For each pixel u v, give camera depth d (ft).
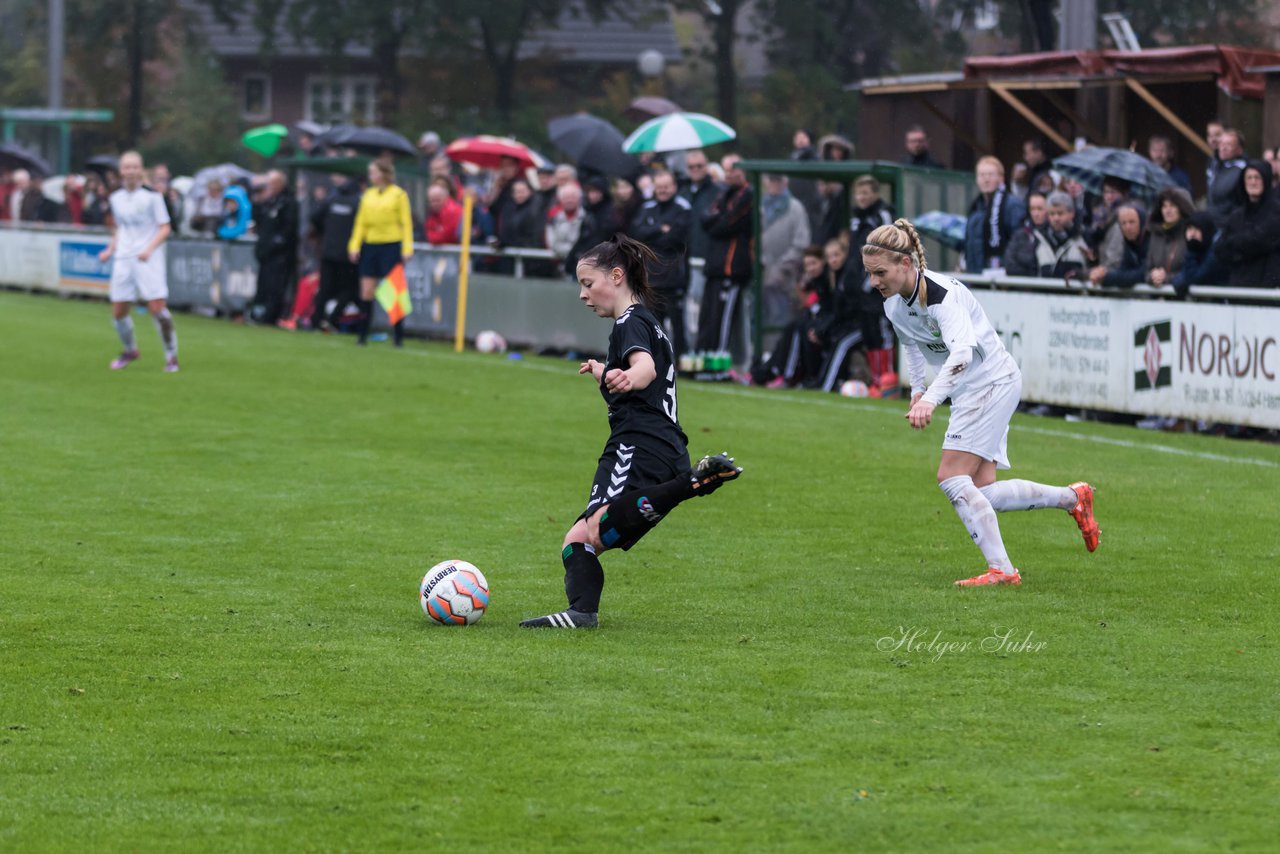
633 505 63.87
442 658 60.54
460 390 155.12
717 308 170.40
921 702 54.65
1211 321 128.36
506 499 98.02
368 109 483.10
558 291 191.72
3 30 464.24
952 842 42.29
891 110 207.92
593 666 59.36
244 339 206.69
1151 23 319.88
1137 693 55.77
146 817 44.24
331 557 80.84
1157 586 74.08
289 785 46.68
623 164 183.93
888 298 76.07
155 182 258.57
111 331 213.87
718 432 128.57
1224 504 96.73
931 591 73.10
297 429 127.85
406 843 42.34
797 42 379.76
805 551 82.94
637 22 417.90
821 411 142.92
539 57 428.15
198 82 450.71
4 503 95.20
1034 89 189.16
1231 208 131.23
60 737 51.01
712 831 43.04
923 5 374.63
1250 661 60.13
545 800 45.34
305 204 228.84
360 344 202.28
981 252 150.30
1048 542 85.15
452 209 213.46
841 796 45.55
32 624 65.87
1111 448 121.60
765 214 171.83
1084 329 139.74
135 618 67.15
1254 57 166.71
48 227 290.15
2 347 189.67
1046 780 46.88
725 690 56.08
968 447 75.31
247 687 56.59
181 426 128.67
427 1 399.24
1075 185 148.66
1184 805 44.83
